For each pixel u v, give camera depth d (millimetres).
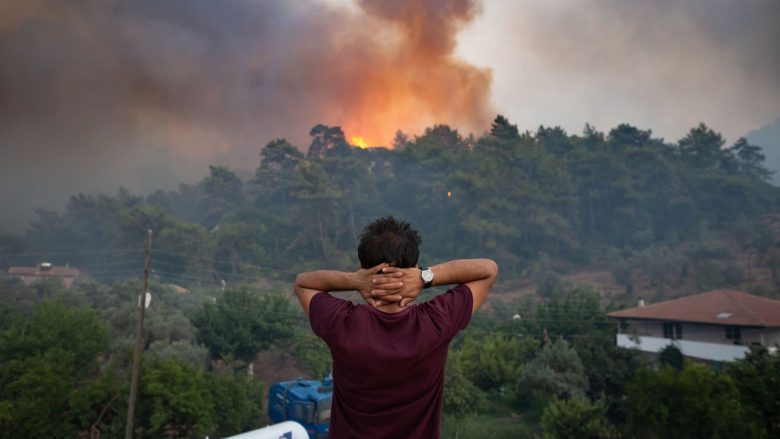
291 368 47656
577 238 129000
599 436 24766
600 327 44844
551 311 46500
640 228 129500
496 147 155250
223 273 113625
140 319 18844
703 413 21828
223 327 43750
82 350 31047
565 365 33906
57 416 21891
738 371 23438
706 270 98438
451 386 27828
